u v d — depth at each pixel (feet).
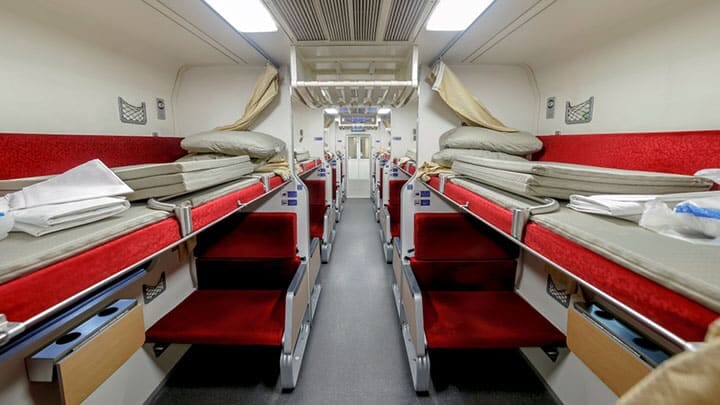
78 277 2.24
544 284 6.84
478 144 7.55
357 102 13.75
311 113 15.78
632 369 4.03
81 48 5.42
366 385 6.56
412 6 5.18
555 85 7.79
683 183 3.58
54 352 3.94
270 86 8.59
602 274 2.21
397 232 13.21
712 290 1.52
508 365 7.19
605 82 5.95
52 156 4.63
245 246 8.65
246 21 5.78
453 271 8.20
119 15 5.36
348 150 31.53
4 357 3.00
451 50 7.65
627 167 5.10
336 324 8.80
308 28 6.17
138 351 5.88
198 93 8.91
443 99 8.35
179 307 7.29
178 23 5.82
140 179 3.75
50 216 2.40
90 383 4.35
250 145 7.06
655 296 1.81
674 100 4.52
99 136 5.59
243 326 6.48
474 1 5.00
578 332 5.21
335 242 16.52
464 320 6.59
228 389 6.48
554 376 6.18
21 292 1.86
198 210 3.82
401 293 8.41
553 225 2.81
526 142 7.43
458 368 7.07
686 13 4.28
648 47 4.93
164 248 3.21
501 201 3.88
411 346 7.14
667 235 2.38
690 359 1.21
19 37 4.38
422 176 8.10
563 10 5.28
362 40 6.96
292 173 9.03
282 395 6.31
